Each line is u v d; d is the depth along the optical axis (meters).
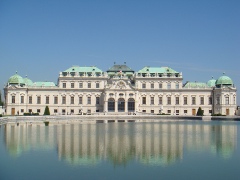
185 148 63.41
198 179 42.78
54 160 52.34
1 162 50.78
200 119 170.25
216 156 56.03
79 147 63.72
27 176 43.50
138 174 44.84
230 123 137.00
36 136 80.56
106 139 75.31
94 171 46.22
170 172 45.84
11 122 135.12
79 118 168.12
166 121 154.25
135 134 86.38
